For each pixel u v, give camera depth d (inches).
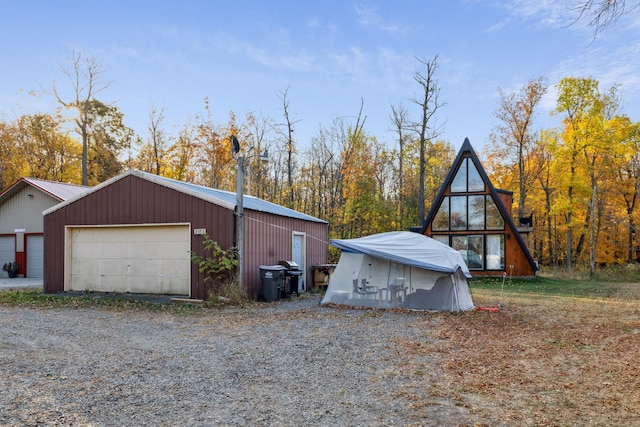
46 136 1400.1
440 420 178.2
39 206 928.9
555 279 1016.9
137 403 193.6
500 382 227.8
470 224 986.7
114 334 344.2
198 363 260.1
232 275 532.7
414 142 1510.8
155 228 576.7
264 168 1472.7
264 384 222.7
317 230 759.1
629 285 885.8
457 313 459.8
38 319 409.4
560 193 1250.0
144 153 1489.9
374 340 328.5
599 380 231.8
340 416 181.6
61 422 171.8
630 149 1138.0
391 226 1429.6
